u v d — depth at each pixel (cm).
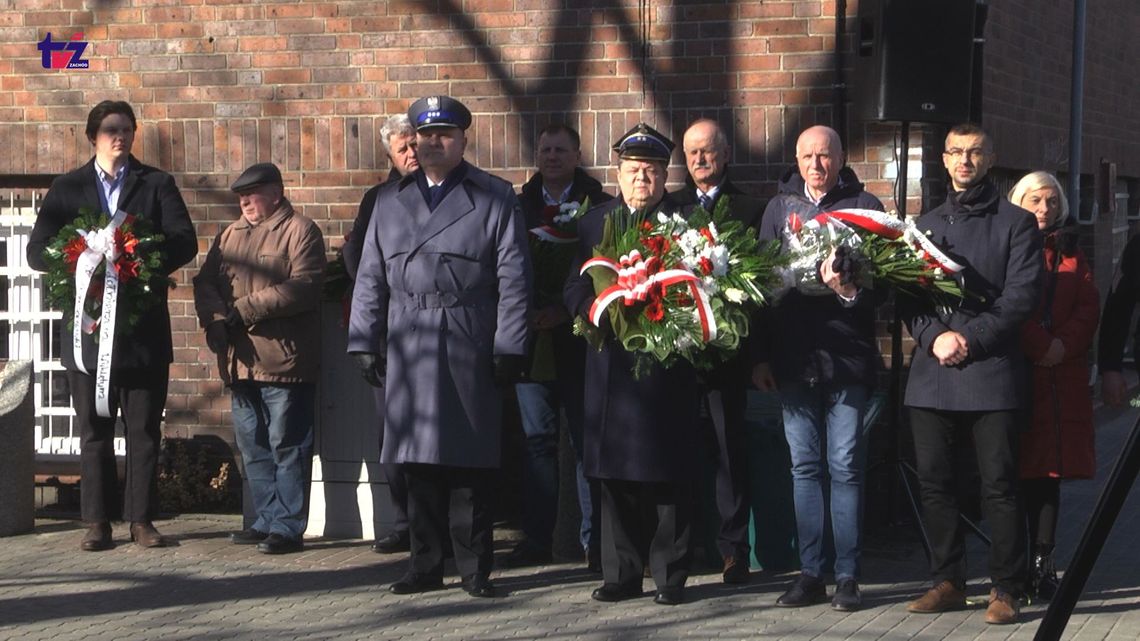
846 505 705
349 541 864
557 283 773
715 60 887
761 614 696
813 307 696
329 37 941
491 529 741
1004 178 1106
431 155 729
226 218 960
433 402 718
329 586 752
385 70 936
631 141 707
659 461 698
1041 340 700
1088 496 1030
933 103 812
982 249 680
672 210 716
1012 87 1062
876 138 867
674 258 663
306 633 660
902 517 880
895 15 810
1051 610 441
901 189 830
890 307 867
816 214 705
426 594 736
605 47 903
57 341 1018
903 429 872
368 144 940
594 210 725
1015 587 683
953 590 699
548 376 782
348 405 864
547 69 912
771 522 788
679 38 892
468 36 923
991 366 673
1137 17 1520
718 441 758
